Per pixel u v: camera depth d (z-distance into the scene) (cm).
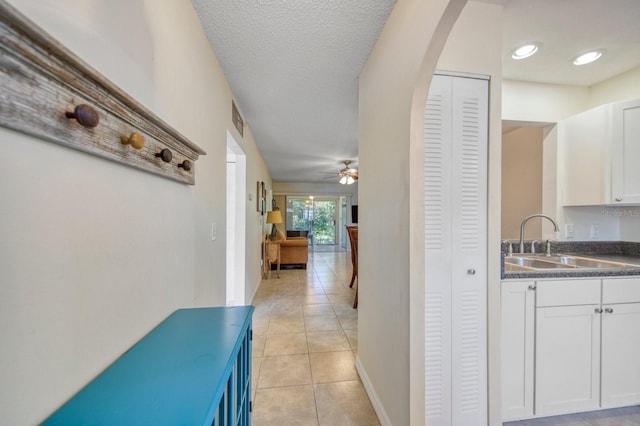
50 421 52
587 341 156
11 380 47
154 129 90
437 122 131
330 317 311
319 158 513
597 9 138
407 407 117
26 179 49
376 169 162
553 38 161
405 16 123
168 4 110
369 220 176
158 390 61
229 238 319
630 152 186
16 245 47
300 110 280
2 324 45
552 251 219
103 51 71
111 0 74
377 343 159
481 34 133
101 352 68
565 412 154
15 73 45
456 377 132
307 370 203
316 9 140
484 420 134
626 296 158
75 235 60
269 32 157
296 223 1076
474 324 134
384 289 147
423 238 116
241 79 213
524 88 212
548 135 223
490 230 135
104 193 69
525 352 151
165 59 107
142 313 87
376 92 164
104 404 57
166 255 105
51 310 54
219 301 191
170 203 109
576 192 209
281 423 151
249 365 113
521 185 253
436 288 132
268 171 650
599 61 186
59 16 57
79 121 56
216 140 183
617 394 158
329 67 196
